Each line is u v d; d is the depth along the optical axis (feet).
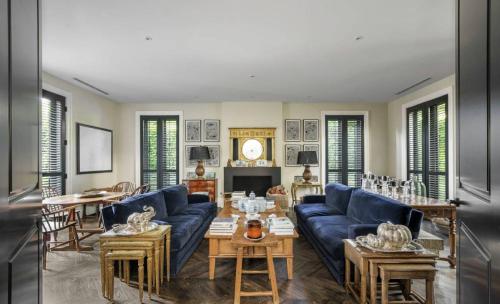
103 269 7.55
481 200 3.04
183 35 9.82
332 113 21.25
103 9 8.12
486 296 2.91
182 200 13.94
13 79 2.64
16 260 2.72
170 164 21.34
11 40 2.60
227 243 8.73
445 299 7.57
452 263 9.76
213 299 7.56
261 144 20.66
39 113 3.58
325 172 21.24
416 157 17.79
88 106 17.76
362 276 6.70
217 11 8.27
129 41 10.28
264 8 8.11
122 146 21.20
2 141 2.38
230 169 20.17
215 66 12.94
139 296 7.55
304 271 9.35
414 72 13.85
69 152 16.03
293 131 21.20
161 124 21.33
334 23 8.97
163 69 13.39
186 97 19.38
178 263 9.04
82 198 12.58
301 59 12.07
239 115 20.54
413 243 7.28
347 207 12.37
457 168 3.89
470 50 3.36
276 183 20.11
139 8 8.09
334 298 7.58
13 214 2.64
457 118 3.84
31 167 3.24
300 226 14.05
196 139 21.17
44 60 12.21
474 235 3.25
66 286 8.31
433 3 7.84
